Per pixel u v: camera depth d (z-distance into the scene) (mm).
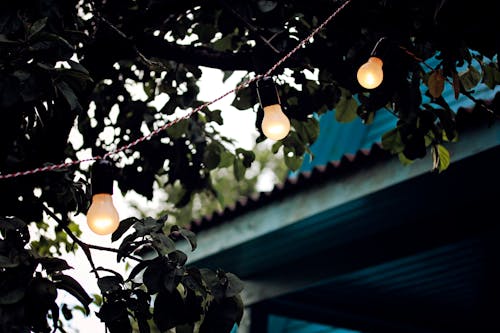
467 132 4859
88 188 3805
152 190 4652
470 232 5566
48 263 2949
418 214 5582
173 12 4055
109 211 2918
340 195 5398
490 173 4996
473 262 6805
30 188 3535
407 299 7422
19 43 2951
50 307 2906
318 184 5535
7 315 2809
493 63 4102
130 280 3064
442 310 7691
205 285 3250
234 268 6453
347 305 7371
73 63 2986
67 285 2996
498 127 4754
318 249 6117
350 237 5934
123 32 3961
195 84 4465
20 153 3834
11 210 3465
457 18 3732
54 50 2969
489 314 7602
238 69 4117
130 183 4629
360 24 3785
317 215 5527
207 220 6152
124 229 3131
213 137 4820
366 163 5281
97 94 4582
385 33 3764
